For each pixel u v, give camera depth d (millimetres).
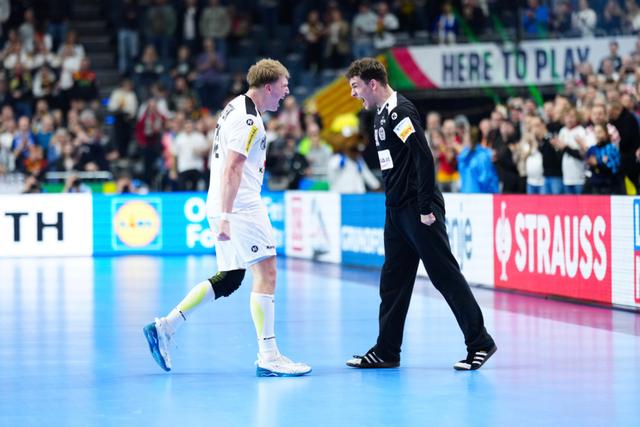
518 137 40469
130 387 17938
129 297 31266
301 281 35938
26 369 19734
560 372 19016
